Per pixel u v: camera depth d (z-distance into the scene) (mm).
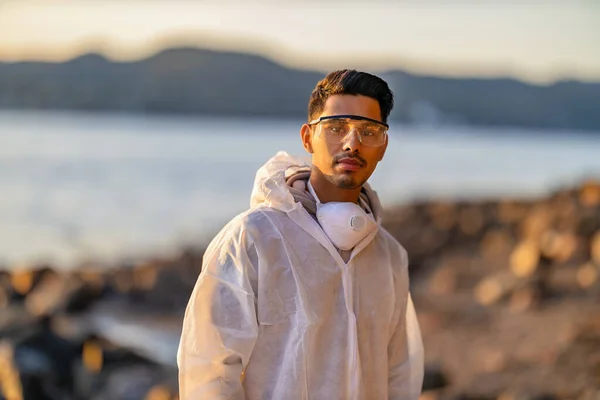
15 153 103375
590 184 27344
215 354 2623
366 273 2828
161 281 19578
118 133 191750
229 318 2637
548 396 9328
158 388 10234
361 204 2938
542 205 27125
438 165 104000
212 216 50531
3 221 44594
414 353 3059
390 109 2824
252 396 2676
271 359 2668
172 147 138625
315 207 2779
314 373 2699
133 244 38406
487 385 10578
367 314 2809
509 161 119938
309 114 2846
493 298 17891
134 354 12094
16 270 20016
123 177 75875
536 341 13586
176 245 37125
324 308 2686
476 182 78438
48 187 65062
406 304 3037
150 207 54375
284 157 2994
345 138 2729
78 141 144125
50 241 38531
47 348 11578
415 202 30516
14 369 8969
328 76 2801
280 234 2662
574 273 18656
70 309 17703
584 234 21344
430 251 25125
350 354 2719
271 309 2648
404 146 172375
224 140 178625
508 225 26844
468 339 14570
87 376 11188
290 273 2658
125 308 17812
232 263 2652
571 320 14969
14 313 16109
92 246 37375
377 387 2842
